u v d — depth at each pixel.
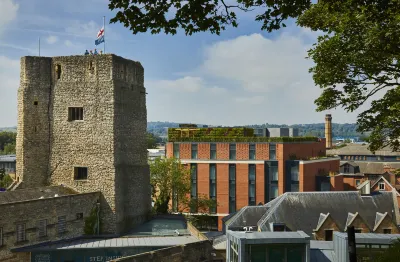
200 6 14.48
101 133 47.12
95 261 40.06
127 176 49.28
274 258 38.78
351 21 21.08
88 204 45.47
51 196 43.88
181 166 74.31
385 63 21.84
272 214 53.97
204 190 87.38
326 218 52.53
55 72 48.38
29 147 47.72
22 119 47.78
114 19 14.60
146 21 14.59
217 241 51.97
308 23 23.39
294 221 53.72
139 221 51.62
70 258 39.47
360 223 52.91
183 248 40.38
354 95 23.62
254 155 85.62
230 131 89.38
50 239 41.09
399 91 22.98
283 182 83.81
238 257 38.88
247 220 54.88
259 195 84.81
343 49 22.12
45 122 48.19
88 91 47.50
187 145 88.81
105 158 46.94
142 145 52.75
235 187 86.00
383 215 53.41
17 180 48.03
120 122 48.06
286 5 15.68
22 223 38.56
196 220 76.81
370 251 39.44
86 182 47.22
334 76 23.17
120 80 48.19
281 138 84.38
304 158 89.38
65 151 47.88
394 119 22.84
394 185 101.44
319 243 46.72
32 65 48.00
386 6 17.12
